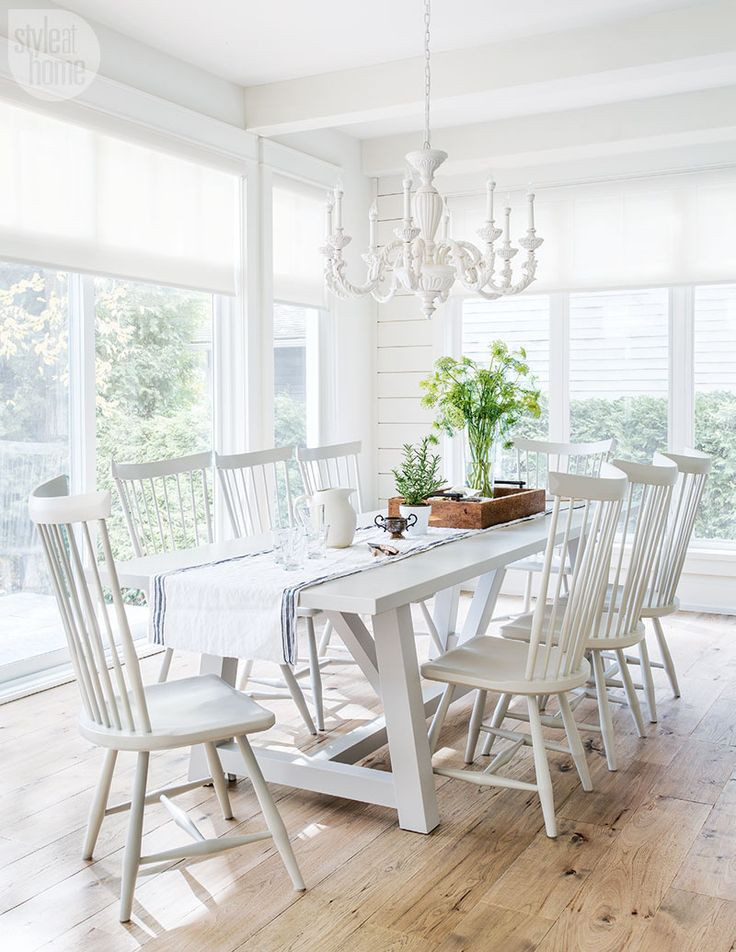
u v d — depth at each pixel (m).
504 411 3.70
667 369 5.59
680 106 5.00
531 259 3.34
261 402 5.15
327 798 2.91
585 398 5.81
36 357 3.98
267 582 2.52
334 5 3.95
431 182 3.11
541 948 2.08
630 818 2.74
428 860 2.49
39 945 2.10
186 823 2.42
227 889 2.35
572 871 2.43
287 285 5.42
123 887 2.21
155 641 2.63
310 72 4.75
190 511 4.84
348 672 4.30
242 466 3.86
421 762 2.64
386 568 2.72
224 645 2.50
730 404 5.45
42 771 3.12
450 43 4.38
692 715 3.66
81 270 4.04
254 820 2.73
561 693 2.92
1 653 3.92
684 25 4.00
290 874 2.34
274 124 4.91
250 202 5.03
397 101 4.60
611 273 5.56
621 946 2.09
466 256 3.15
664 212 5.41
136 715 2.32
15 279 3.87
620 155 5.48
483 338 6.08
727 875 2.41
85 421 4.20
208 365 4.94
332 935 2.13
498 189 5.84
